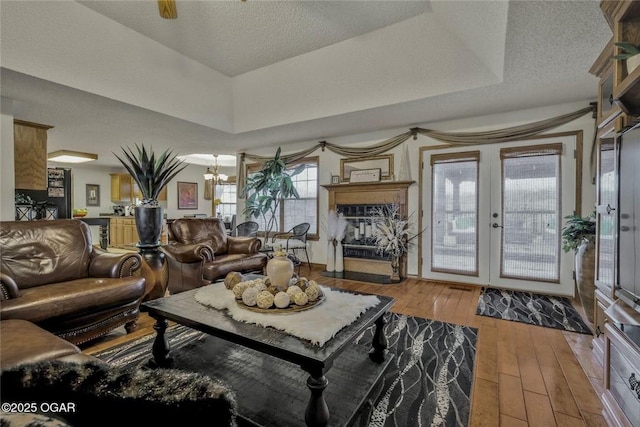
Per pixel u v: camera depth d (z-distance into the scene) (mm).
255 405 1562
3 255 2414
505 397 1748
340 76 4008
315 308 1779
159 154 7047
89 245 2936
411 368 2037
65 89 3281
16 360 1206
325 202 5648
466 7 2531
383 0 2959
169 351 2043
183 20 3289
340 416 1473
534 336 2568
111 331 2650
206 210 10250
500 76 3143
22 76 2951
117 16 3213
